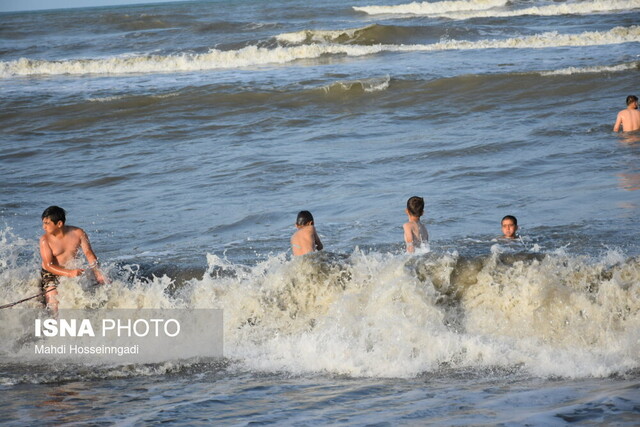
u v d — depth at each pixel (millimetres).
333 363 17438
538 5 133250
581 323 17859
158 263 24672
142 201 35406
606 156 37219
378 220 29172
